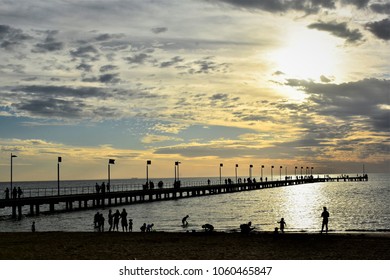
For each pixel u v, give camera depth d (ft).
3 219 172.45
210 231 97.71
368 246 73.05
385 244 75.10
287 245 74.13
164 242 77.66
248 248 70.95
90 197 218.18
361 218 178.50
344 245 73.82
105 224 148.05
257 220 168.96
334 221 166.50
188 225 148.05
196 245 74.18
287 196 347.36
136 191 252.01
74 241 79.05
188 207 233.55
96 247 71.72
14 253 65.41
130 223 116.98
